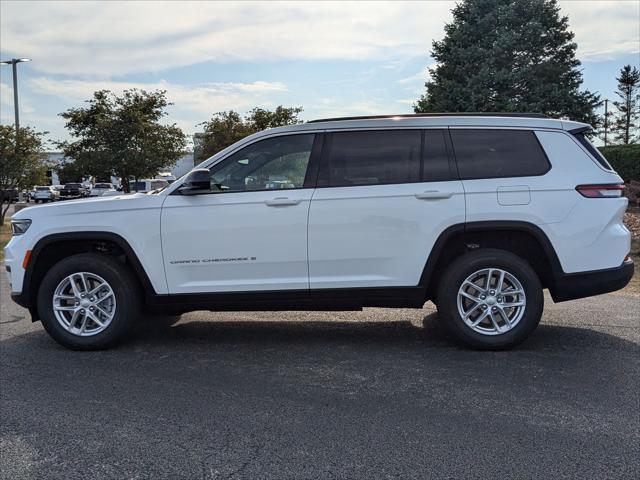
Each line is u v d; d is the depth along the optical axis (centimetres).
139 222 525
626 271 512
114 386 447
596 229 504
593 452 333
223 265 523
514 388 432
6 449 346
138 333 605
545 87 2523
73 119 2105
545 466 318
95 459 332
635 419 376
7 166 2023
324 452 337
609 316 645
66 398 423
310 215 512
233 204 518
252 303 529
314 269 518
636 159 2002
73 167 2156
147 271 528
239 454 336
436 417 383
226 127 2919
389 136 524
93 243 559
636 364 483
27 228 540
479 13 2620
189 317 673
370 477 310
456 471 314
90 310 538
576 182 505
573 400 408
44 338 590
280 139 532
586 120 2594
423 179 513
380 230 510
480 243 530
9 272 547
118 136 2120
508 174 511
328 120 530
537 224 502
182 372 479
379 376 462
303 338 579
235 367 491
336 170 521
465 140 520
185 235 522
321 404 407
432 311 688
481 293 516
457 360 500
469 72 2597
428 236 508
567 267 506
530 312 508
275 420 382
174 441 353
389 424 373
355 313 683
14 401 419
